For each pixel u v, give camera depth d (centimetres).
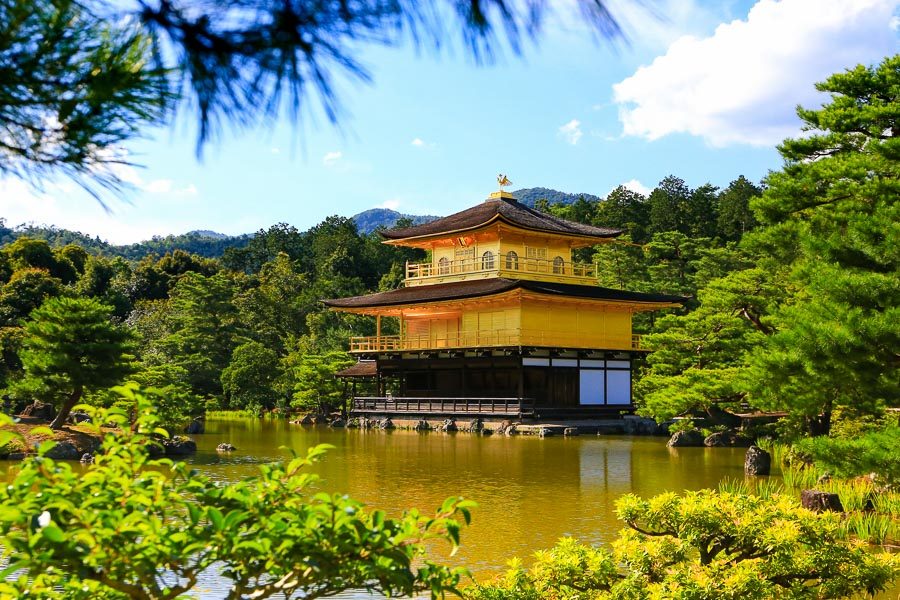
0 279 8988
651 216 11212
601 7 270
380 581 483
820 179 2402
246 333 8556
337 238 13562
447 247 6362
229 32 291
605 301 5703
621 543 1075
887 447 1437
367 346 6494
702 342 4391
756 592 921
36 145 297
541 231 5928
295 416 6638
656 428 5050
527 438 4694
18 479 459
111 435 511
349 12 284
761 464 2905
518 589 980
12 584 463
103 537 436
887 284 1562
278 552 451
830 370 1631
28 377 3466
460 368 6078
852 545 1105
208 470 3017
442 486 2672
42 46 282
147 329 8431
